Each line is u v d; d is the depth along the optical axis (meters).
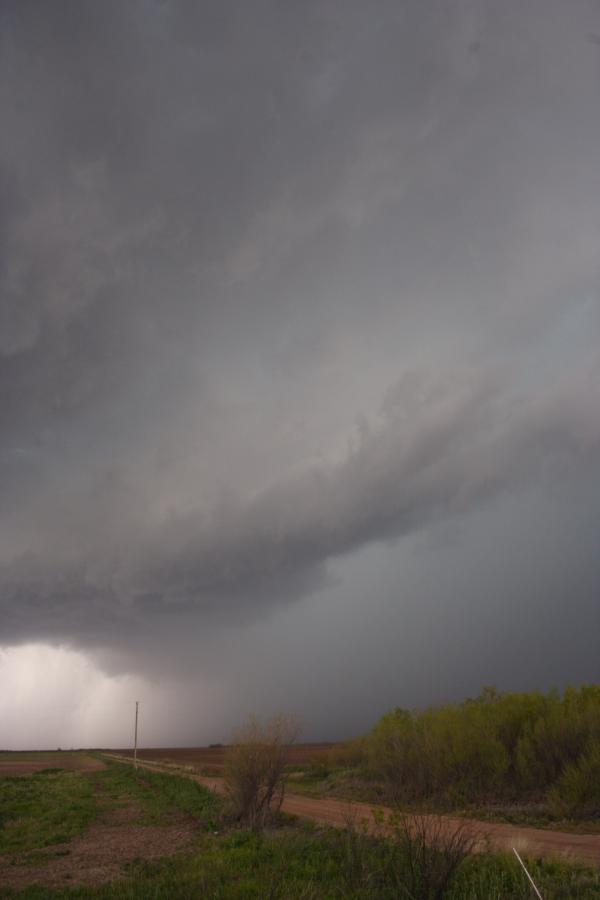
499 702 27.03
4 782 51.44
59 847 18.39
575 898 8.95
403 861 9.98
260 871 11.99
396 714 33.12
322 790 31.88
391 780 27.98
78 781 50.41
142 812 26.80
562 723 21.98
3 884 13.52
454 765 23.84
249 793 20.50
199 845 16.53
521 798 21.31
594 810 17.91
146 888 11.18
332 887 10.38
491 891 9.03
